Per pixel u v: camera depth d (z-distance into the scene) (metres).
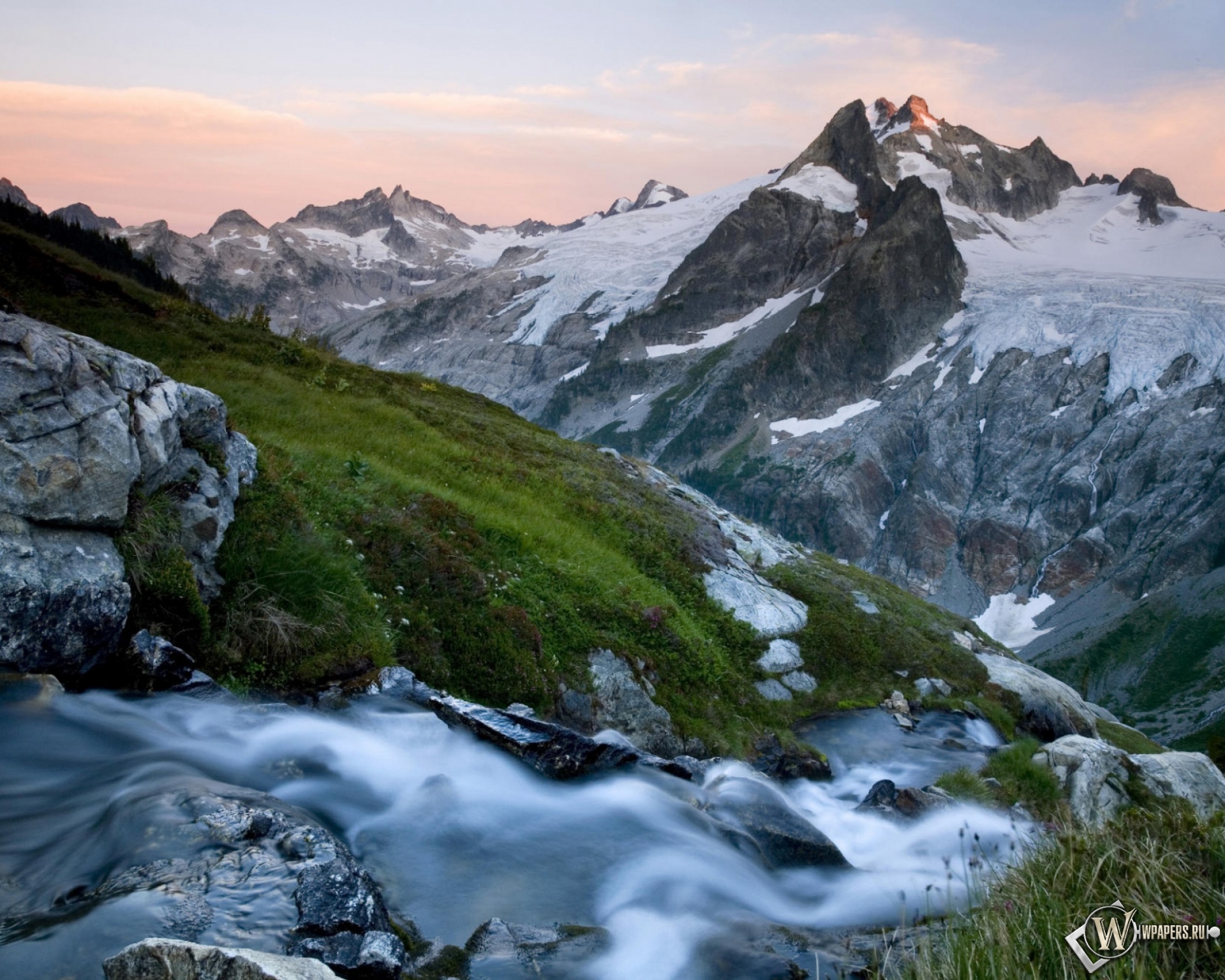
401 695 13.26
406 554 17.58
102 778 8.48
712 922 9.05
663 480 38.84
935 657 30.33
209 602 12.60
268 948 6.11
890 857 13.08
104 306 31.30
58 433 10.42
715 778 14.27
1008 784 17.34
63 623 9.91
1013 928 6.24
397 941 6.56
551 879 9.29
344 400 30.66
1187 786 17.48
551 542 23.70
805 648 27.69
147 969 5.31
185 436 13.66
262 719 10.89
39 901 6.49
